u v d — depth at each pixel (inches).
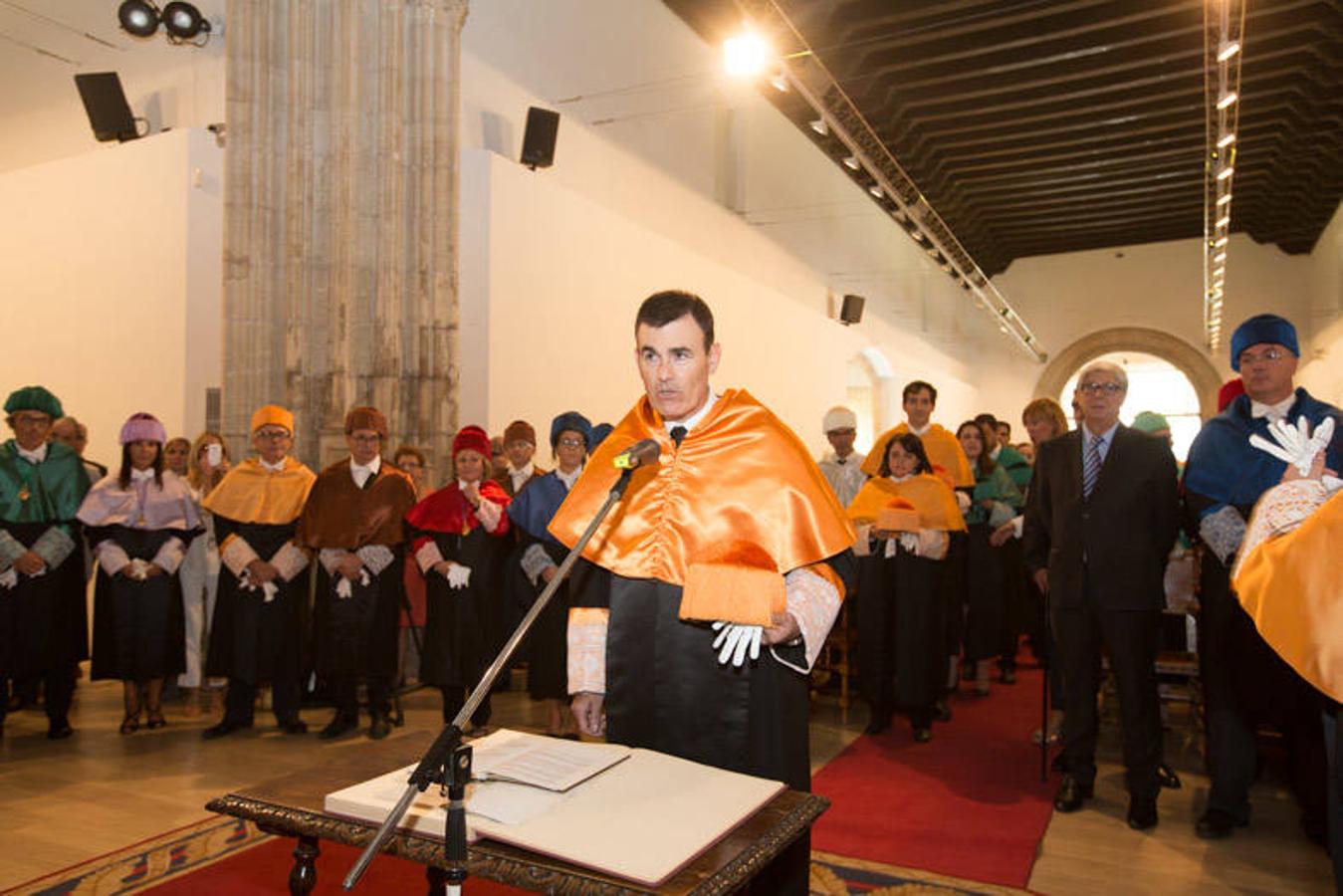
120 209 286.2
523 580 186.2
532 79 328.5
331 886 121.3
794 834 60.3
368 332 262.8
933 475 208.7
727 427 78.5
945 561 207.0
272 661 198.4
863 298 599.2
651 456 68.4
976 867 129.6
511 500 202.5
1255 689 140.2
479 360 276.4
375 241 263.4
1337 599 65.0
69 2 316.8
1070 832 144.2
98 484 202.7
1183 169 606.5
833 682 256.7
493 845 57.7
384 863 129.1
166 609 202.2
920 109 514.3
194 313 271.9
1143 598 144.9
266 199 261.0
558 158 337.1
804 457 78.4
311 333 263.4
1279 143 562.9
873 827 145.3
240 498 201.8
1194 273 811.4
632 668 76.4
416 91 266.5
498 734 77.0
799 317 497.7
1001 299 706.2
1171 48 446.0
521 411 289.6
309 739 196.2
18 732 202.2
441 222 266.5
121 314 283.7
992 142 557.0
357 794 65.0
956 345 855.1
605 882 52.7
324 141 266.4
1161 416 225.0
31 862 129.1
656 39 405.4
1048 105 510.6
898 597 198.2
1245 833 144.2
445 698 195.6
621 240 343.3
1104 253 842.2
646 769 68.1
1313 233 724.7
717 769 69.5
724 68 459.2
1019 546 265.0
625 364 344.2
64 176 298.5
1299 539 68.0
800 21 413.7
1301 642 66.2
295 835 65.7
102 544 199.5
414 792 53.8
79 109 316.5
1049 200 681.0
